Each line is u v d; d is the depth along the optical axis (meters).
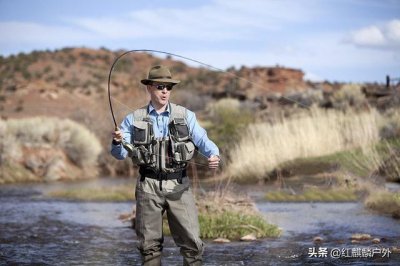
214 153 10.98
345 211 23.36
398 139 34.91
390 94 55.53
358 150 34.03
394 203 22.39
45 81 130.12
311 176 32.91
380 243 16.16
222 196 20.59
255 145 38.44
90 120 64.56
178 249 16.16
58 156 53.19
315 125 39.12
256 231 18.14
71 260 15.09
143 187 10.95
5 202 31.66
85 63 143.75
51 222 23.12
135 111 11.08
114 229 20.91
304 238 17.64
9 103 100.25
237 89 99.31
